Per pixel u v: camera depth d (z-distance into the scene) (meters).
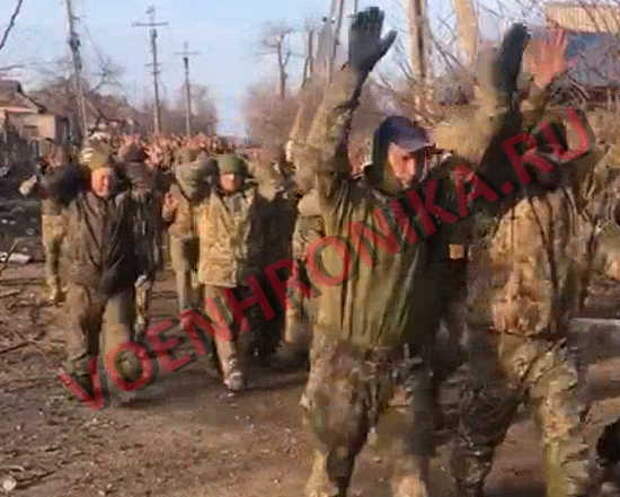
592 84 9.56
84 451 7.92
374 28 5.21
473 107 5.70
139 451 7.92
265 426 8.57
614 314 11.53
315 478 5.63
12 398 9.40
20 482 7.22
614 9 9.88
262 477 7.30
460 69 10.52
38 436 8.30
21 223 29.95
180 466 7.57
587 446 5.63
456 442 6.06
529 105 5.75
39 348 11.03
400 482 5.38
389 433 5.46
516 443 7.76
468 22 10.80
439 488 6.60
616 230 5.81
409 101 11.06
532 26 8.87
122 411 9.05
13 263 19.38
